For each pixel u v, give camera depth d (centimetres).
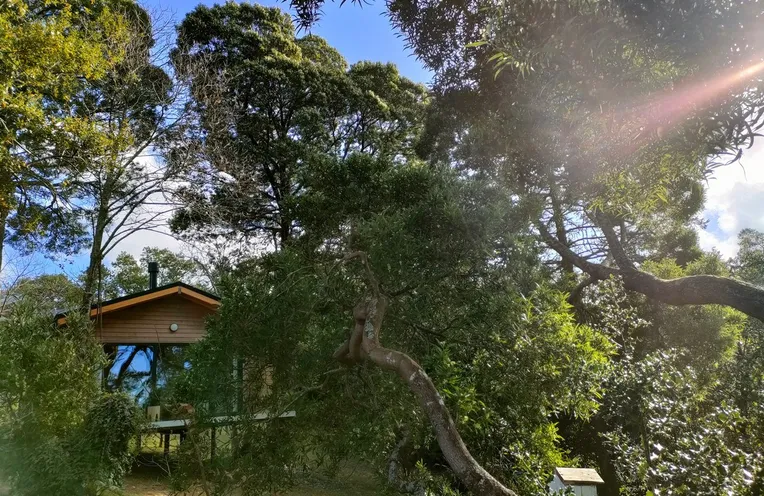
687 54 199
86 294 902
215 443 354
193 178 1044
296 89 1552
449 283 354
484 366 356
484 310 351
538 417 378
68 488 489
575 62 227
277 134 1616
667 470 317
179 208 1024
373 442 343
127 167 933
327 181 418
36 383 502
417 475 370
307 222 423
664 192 364
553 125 363
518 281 378
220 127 1166
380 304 316
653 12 191
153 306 1030
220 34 1520
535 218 383
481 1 349
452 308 358
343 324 360
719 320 804
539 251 442
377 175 404
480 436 371
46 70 650
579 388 407
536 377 368
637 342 815
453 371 312
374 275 336
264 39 1596
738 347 491
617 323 732
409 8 440
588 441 645
